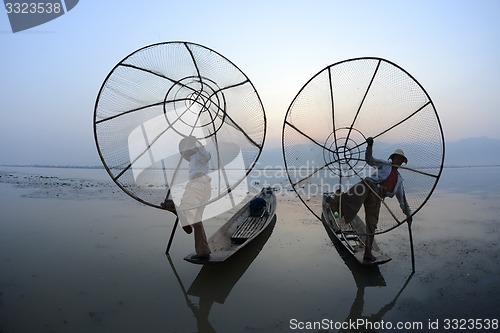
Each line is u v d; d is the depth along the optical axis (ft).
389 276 14.84
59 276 14.93
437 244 19.19
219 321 11.16
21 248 18.99
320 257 17.43
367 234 15.79
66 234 21.84
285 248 18.95
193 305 12.29
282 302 12.49
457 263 16.25
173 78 16.81
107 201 35.14
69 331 10.50
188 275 15.11
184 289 13.66
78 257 17.44
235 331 10.57
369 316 11.45
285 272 15.43
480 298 12.62
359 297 12.85
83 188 47.50
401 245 19.08
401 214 16.81
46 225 24.35
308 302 12.50
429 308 11.94
